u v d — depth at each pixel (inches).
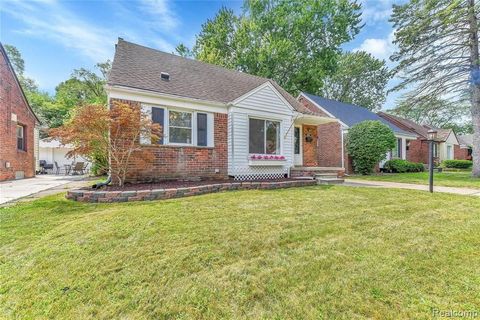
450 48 498.0
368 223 158.4
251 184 286.7
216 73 426.3
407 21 512.7
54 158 807.1
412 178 469.7
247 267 101.1
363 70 1269.7
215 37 869.8
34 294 86.0
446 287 89.4
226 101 351.3
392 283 91.2
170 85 323.6
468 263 107.3
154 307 79.1
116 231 134.6
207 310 77.5
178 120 319.9
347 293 85.2
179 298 82.8
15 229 141.6
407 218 172.2
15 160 452.4
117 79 283.6
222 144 350.0
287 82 874.1
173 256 108.7
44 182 389.7
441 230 147.9
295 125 497.0
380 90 1285.7
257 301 81.4
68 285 90.4
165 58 390.6
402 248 121.0
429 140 294.5
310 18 828.6
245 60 832.9
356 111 779.4
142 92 285.7
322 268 100.9
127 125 248.1
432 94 548.4
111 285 90.0
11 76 435.2
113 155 257.4
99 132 241.0
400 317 74.3
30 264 104.4
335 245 123.1
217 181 316.5
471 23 457.4
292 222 155.5
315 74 855.1
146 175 288.7
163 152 302.0
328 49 890.1
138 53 364.2
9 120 428.8
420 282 92.4
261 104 373.4
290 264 103.7
